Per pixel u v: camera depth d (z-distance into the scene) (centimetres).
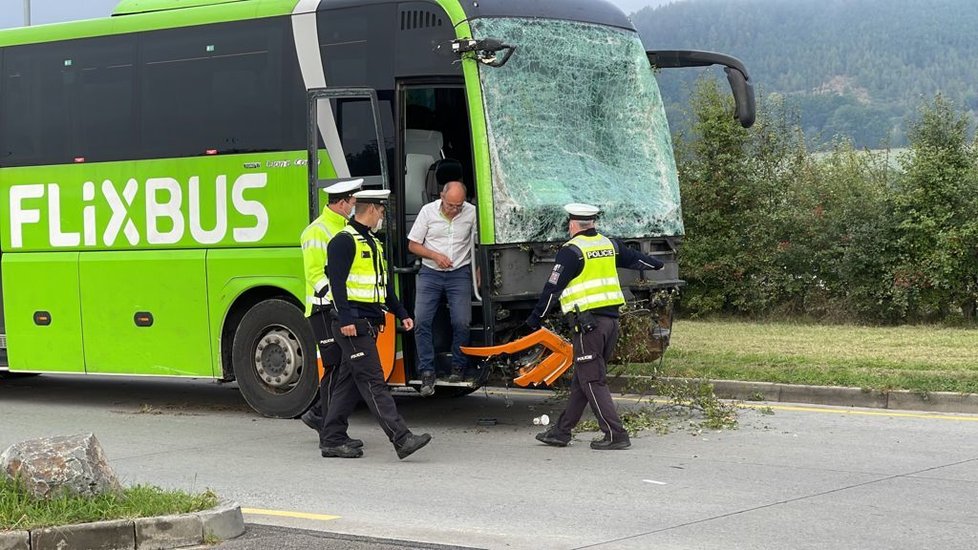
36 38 1966
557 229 1617
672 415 1748
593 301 1475
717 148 3353
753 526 1077
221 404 2014
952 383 1842
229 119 1789
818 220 3234
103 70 1905
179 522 1012
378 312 1441
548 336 1534
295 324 1764
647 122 1773
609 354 1502
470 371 1608
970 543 1013
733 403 1817
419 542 1029
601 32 1731
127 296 1884
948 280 3048
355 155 1673
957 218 3072
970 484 1252
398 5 1650
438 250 1591
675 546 1012
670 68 1870
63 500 1015
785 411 1788
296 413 1781
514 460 1434
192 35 1828
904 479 1280
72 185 1930
